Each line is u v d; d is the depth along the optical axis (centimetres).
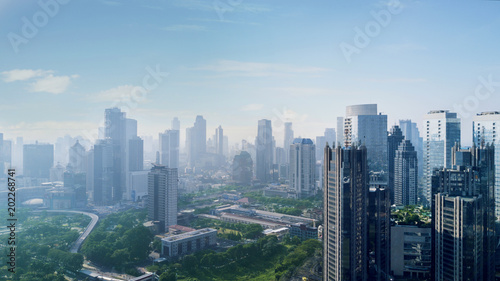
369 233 14300
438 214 14062
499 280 15388
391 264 15838
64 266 17175
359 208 13188
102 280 16575
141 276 16538
